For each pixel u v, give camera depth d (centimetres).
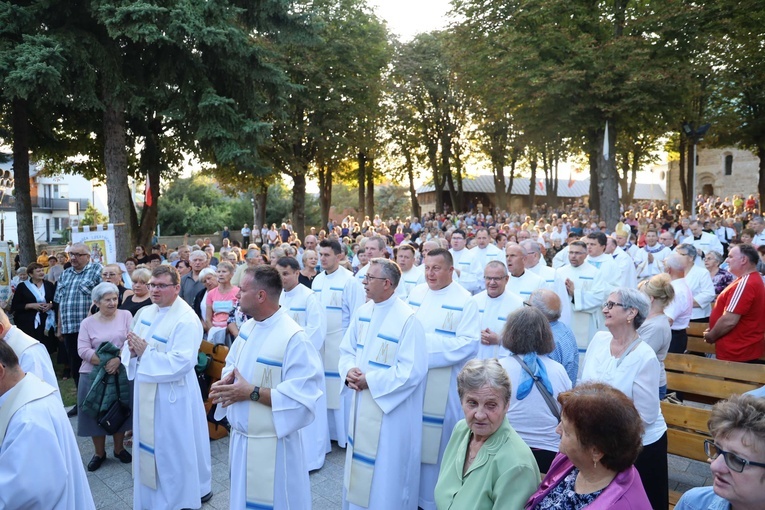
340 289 634
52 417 280
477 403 265
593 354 388
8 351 278
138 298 664
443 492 277
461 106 3975
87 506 300
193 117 1573
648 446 363
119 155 1534
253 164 1533
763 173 3441
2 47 1272
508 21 2370
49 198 5044
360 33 3081
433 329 488
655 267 1166
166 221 4925
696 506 222
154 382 457
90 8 1347
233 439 391
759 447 190
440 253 492
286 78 1670
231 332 656
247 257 900
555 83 2125
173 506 459
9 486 259
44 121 1700
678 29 2147
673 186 5941
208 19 1463
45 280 932
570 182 4756
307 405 375
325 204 3675
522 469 254
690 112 2509
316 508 481
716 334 580
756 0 2119
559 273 710
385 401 404
